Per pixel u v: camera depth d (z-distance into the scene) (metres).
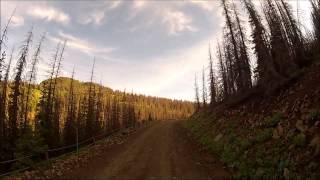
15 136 30.56
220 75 58.03
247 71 35.97
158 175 15.94
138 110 129.62
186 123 54.53
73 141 43.50
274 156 14.95
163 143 29.66
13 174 18.23
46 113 35.72
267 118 20.38
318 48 28.61
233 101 32.34
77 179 15.46
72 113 48.28
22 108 36.03
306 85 20.05
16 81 33.00
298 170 12.62
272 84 25.17
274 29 29.20
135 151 25.02
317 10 36.16
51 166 19.33
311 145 13.47
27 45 33.72
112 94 111.56
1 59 30.50
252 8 32.75
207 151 22.98
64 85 59.91
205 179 14.75
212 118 36.81
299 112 17.25
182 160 20.00
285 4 39.47
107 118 76.19
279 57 26.78
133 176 15.91
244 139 19.56
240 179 14.34
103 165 19.25
